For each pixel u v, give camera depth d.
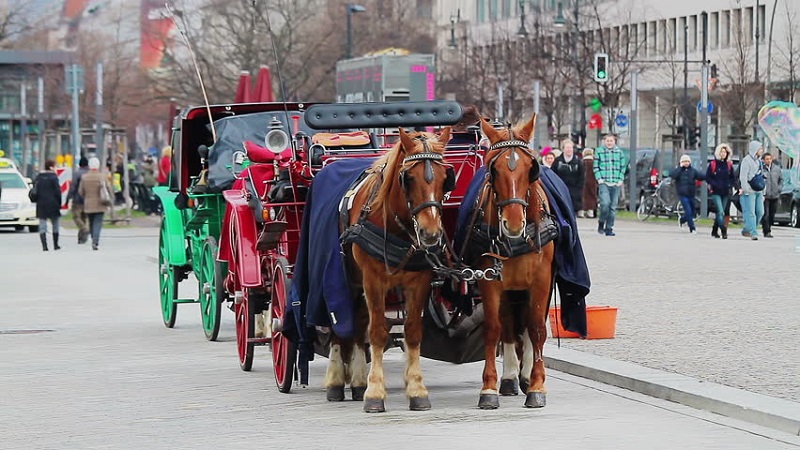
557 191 12.34
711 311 18.34
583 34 65.06
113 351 16.78
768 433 10.82
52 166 36.25
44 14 77.31
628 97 74.44
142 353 16.58
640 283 22.38
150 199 55.38
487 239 11.78
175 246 18.73
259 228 14.70
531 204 11.80
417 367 12.18
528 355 12.90
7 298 23.55
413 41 67.44
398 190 11.59
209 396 13.27
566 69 65.88
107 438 11.14
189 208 18.39
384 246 11.67
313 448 10.55
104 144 52.78
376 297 11.89
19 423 11.89
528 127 11.63
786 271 24.41
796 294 20.42
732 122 60.38
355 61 47.22
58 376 14.71
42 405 12.83
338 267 11.98
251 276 14.47
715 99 67.62
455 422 11.50
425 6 69.88
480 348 13.09
